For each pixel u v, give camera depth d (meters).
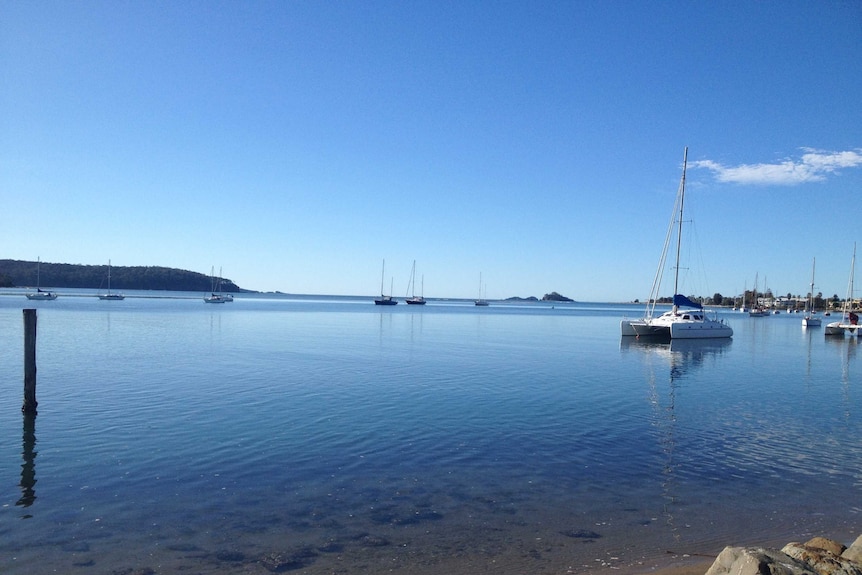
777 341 59.12
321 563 9.01
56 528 9.99
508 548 9.62
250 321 69.56
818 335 70.75
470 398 21.77
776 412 20.86
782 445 16.23
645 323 55.62
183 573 8.62
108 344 38.94
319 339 46.97
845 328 67.94
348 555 9.27
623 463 14.23
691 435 17.11
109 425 16.66
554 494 12.06
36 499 11.20
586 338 56.47
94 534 9.80
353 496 11.70
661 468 13.92
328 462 13.70
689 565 9.12
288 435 15.87
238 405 19.55
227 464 13.38
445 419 18.19
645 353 42.84
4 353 32.94
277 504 11.20
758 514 11.27
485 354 38.31
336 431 16.41
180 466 13.19
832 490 12.66
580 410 20.17
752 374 31.77
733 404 22.28
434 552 9.43
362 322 75.56
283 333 52.28
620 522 10.75
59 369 27.25
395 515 10.84
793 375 31.67
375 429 16.72
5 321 58.25
